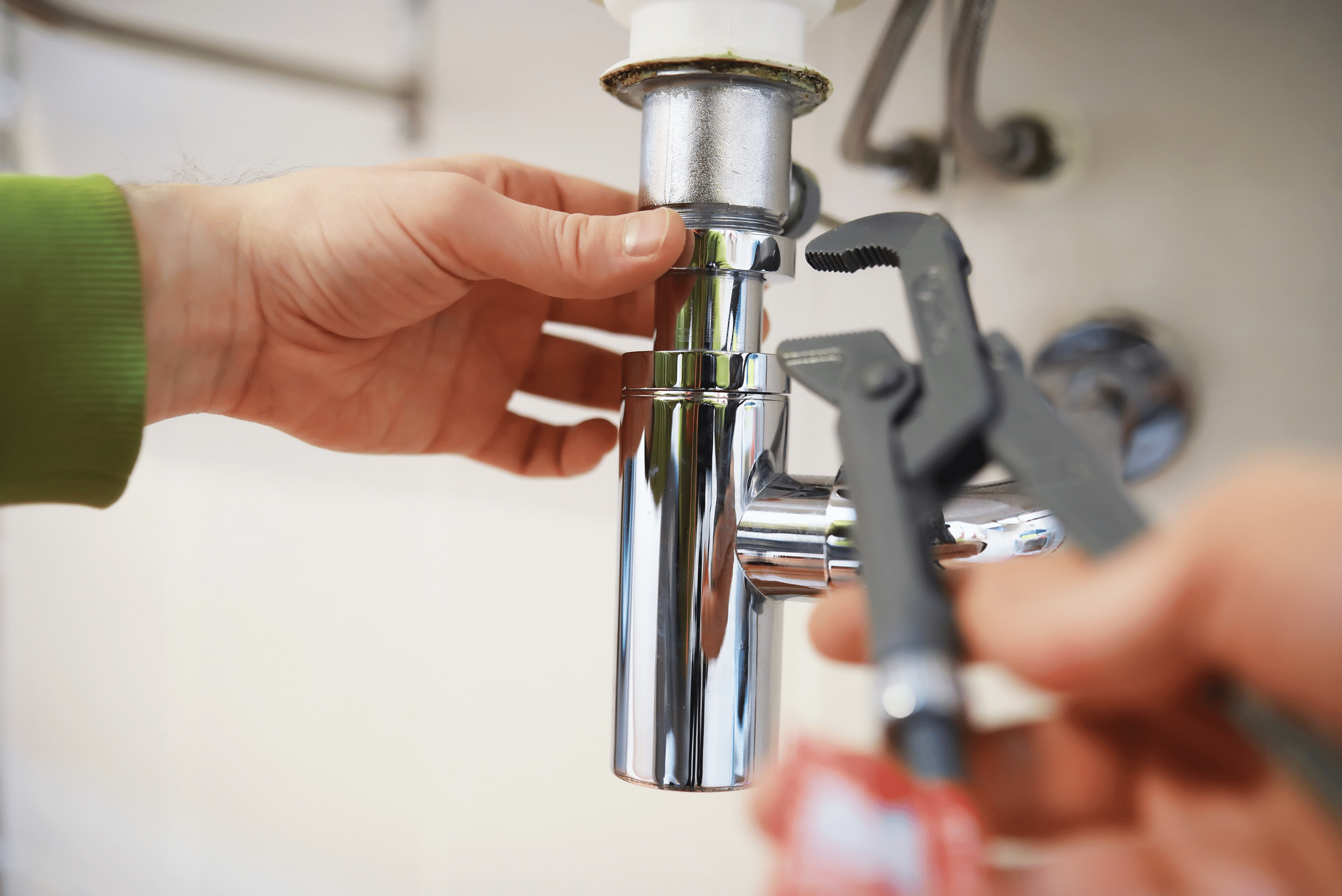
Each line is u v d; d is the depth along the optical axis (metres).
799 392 0.48
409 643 0.69
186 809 0.86
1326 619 0.10
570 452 0.51
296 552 0.76
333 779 0.74
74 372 0.35
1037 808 0.12
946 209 0.41
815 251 0.23
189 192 0.39
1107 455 0.34
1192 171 0.36
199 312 0.39
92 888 0.98
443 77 0.64
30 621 1.03
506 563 0.64
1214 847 0.11
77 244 0.35
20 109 0.95
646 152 0.29
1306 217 0.34
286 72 0.62
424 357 0.47
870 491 0.17
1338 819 0.10
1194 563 0.11
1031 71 0.39
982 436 0.17
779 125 0.28
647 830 0.58
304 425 0.46
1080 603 0.12
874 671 0.12
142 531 0.89
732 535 0.28
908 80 0.42
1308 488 0.10
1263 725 0.11
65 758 1.00
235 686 0.81
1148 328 0.36
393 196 0.36
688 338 0.29
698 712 0.28
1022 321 0.40
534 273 0.34
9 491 0.36
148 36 0.60
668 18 0.27
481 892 0.66
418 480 0.68
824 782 0.11
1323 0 0.33
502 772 0.65
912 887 0.10
